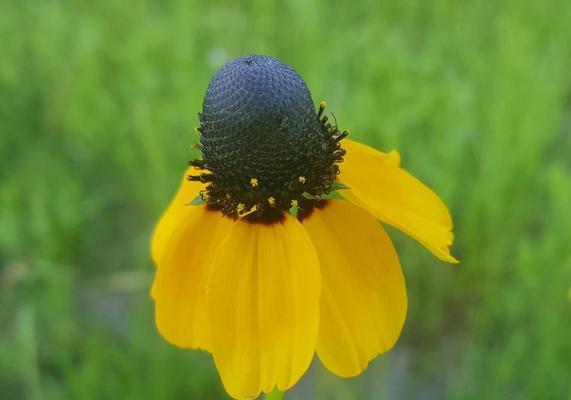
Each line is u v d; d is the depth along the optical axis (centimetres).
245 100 11
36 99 32
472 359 21
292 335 11
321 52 29
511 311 22
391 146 25
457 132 26
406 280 24
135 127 28
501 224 24
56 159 30
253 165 12
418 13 38
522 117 26
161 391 21
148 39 32
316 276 11
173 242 12
